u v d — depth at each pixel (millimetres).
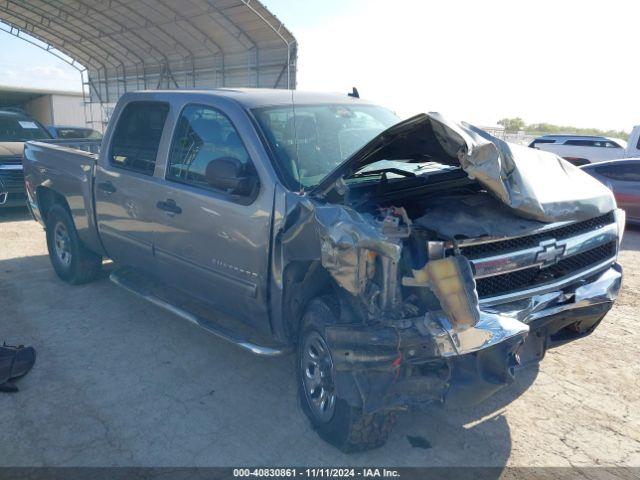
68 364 4223
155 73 25469
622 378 4133
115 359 4316
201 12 18703
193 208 3936
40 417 3504
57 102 31547
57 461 3076
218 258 3820
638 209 10398
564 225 3232
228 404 3703
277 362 4320
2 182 9266
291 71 19031
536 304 3107
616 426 3514
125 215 4711
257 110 3850
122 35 23406
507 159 2996
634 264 7688
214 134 3947
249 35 19469
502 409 3689
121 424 3445
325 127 4055
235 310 3902
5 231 8734
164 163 4289
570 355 4516
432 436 3383
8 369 3963
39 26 23984
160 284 5152
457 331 2629
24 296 5645
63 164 5543
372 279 2754
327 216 2924
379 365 2680
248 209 3523
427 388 2750
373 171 3637
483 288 2996
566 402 3785
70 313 5211
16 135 11055
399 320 2672
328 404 3227
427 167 3865
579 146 20578
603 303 3516
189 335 4777
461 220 2980
